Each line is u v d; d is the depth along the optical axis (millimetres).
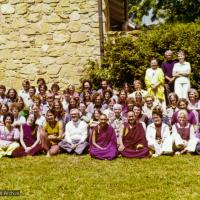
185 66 11531
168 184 7492
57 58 13617
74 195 7059
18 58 13711
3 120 9930
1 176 8117
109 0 15398
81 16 13531
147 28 13922
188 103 10430
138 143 9430
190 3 22422
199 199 6770
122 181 7664
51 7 13602
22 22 13672
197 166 8516
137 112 10094
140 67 12844
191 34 12797
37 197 7004
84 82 11781
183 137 9625
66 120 10352
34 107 10445
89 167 8625
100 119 9438
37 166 8766
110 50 13219
